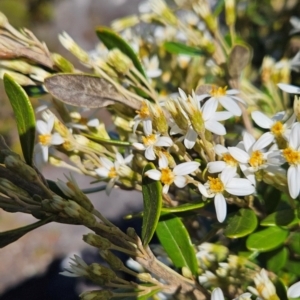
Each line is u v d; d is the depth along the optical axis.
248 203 0.64
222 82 0.73
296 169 0.61
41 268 1.99
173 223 0.65
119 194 1.84
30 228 0.61
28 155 0.62
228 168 0.61
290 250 0.66
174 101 0.62
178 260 0.64
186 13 0.81
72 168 0.67
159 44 0.76
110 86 0.65
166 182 0.62
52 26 3.54
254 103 0.73
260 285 0.61
